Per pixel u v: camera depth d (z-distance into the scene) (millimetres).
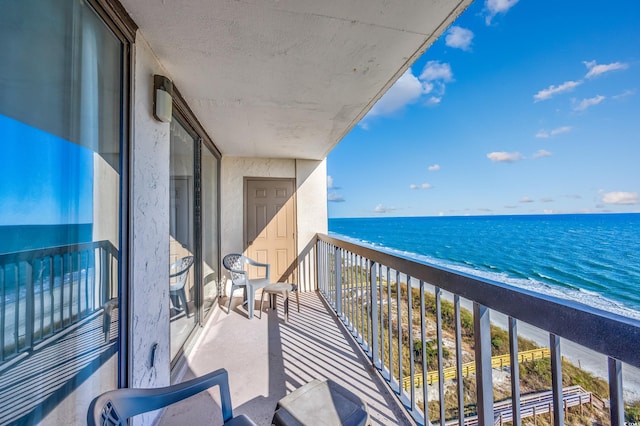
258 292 4406
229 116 2664
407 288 1529
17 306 769
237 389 1851
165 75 1846
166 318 1712
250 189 4527
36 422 831
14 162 754
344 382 1899
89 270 1073
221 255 4242
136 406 902
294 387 1868
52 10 892
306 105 2426
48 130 875
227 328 2896
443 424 1206
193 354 2340
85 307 1049
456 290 1099
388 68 1836
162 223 1665
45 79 864
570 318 661
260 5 1265
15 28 762
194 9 1277
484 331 966
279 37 1504
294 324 2998
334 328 2881
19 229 770
